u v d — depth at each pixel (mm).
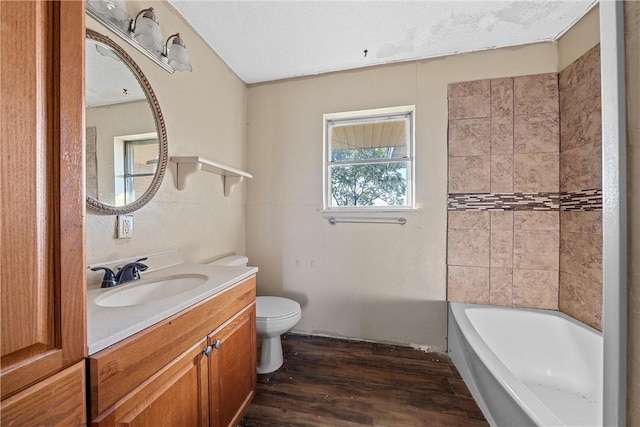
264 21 1554
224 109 1958
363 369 1700
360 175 2174
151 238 1331
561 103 1722
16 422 454
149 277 1201
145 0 1288
